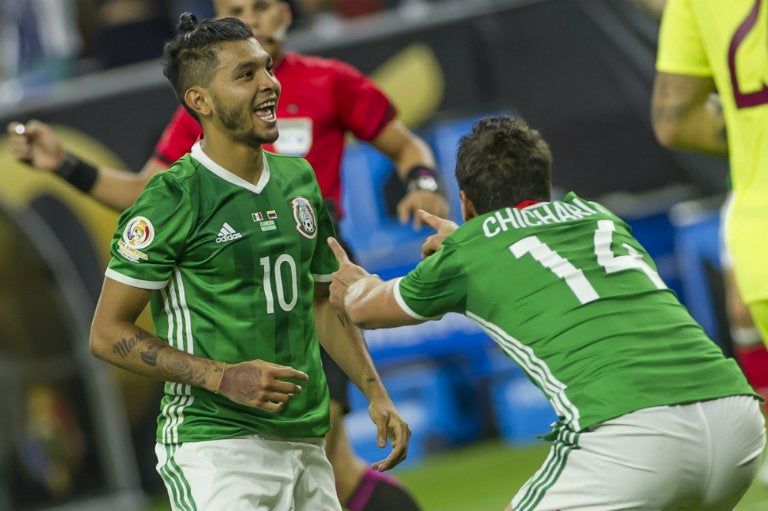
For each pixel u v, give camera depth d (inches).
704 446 480.1
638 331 488.7
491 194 517.3
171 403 514.6
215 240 499.5
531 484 496.1
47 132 671.8
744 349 890.7
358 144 1076.5
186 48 506.9
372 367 556.4
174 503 507.5
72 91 1079.6
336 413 669.9
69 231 1066.1
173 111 1083.9
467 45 1111.6
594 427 478.6
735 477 491.2
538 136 526.6
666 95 608.1
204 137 518.3
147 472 1077.8
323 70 689.0
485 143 521.0
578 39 1122.0
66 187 1066.7
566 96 1122.0
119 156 1079.0
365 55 1101.1
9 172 1065.5
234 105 499.8
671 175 1122.7
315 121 680.4
